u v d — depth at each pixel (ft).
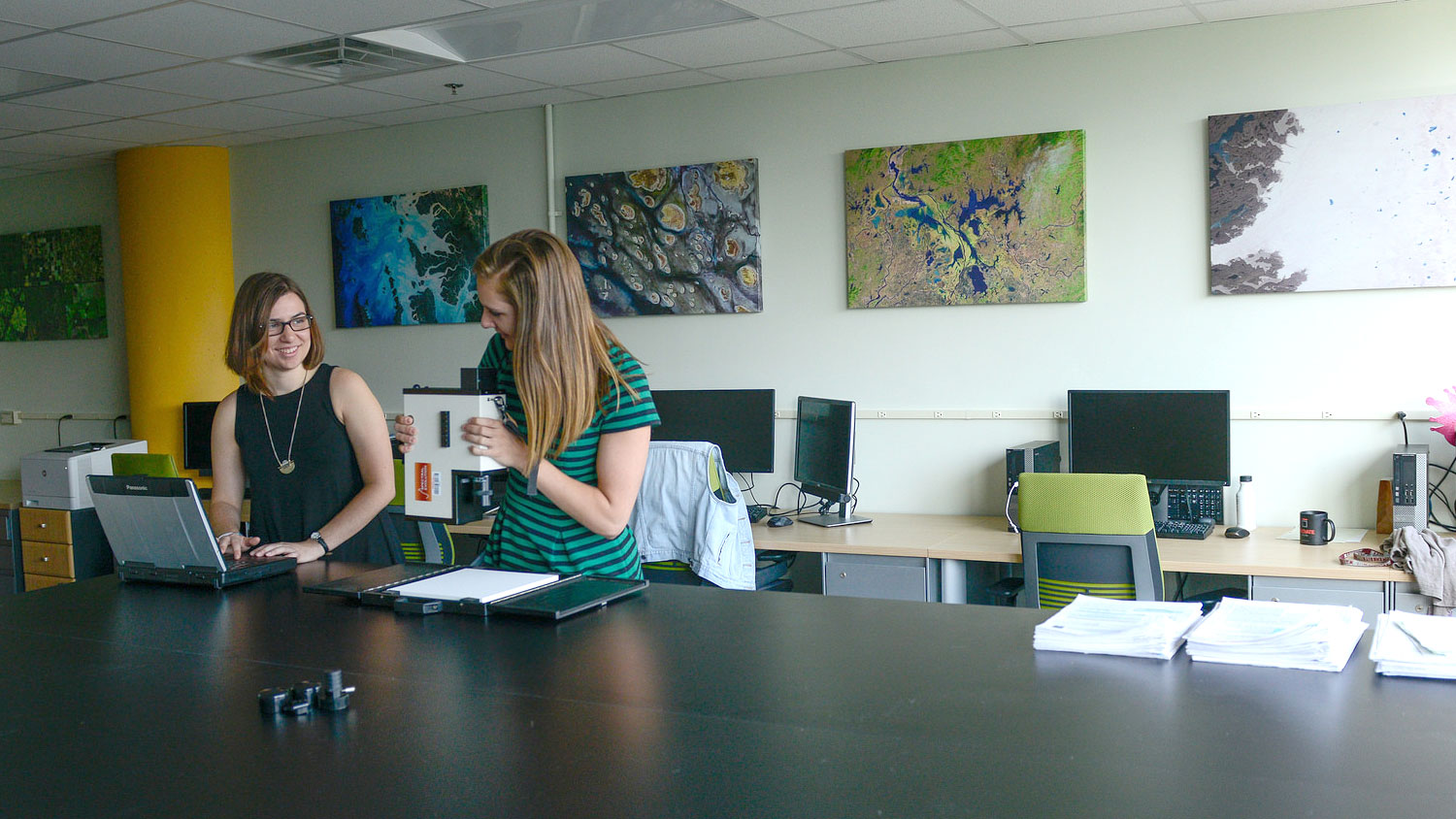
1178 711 4.37
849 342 15.21
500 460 6.43
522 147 17.12
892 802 3.59
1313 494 13.00
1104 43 13.61
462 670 5.17
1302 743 3.99
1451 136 12.04
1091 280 13.87
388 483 8.25
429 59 14.17
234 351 8.02
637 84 15.65
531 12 12.32
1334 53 12.56
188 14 11.95
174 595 6.95
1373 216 12.42
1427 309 12.39
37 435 22.20
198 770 4.01
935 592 12.60
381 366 18.61
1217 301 13.28
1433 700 4.42
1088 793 3.61
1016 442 14.37
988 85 14.19
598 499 6.65
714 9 12.25
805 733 4.24
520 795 3.72
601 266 16.53
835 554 13.03
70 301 21.39
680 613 6.21
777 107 15.38
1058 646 5.33
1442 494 12.39
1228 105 13.07
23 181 21.84
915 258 14.61
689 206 15.89
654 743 4.17
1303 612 5.47
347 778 3.90
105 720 4.58
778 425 15.72
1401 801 3.49
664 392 15.74
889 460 15.10
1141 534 10.78
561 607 6.06
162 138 18.63
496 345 7.48
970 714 4.41
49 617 6.40
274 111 16.78
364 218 18.35
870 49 13.93
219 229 19.63
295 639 5.80
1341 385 12.80
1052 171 13.80
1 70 14.14
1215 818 3.40
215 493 8.56
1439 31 12.12
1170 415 13.01
